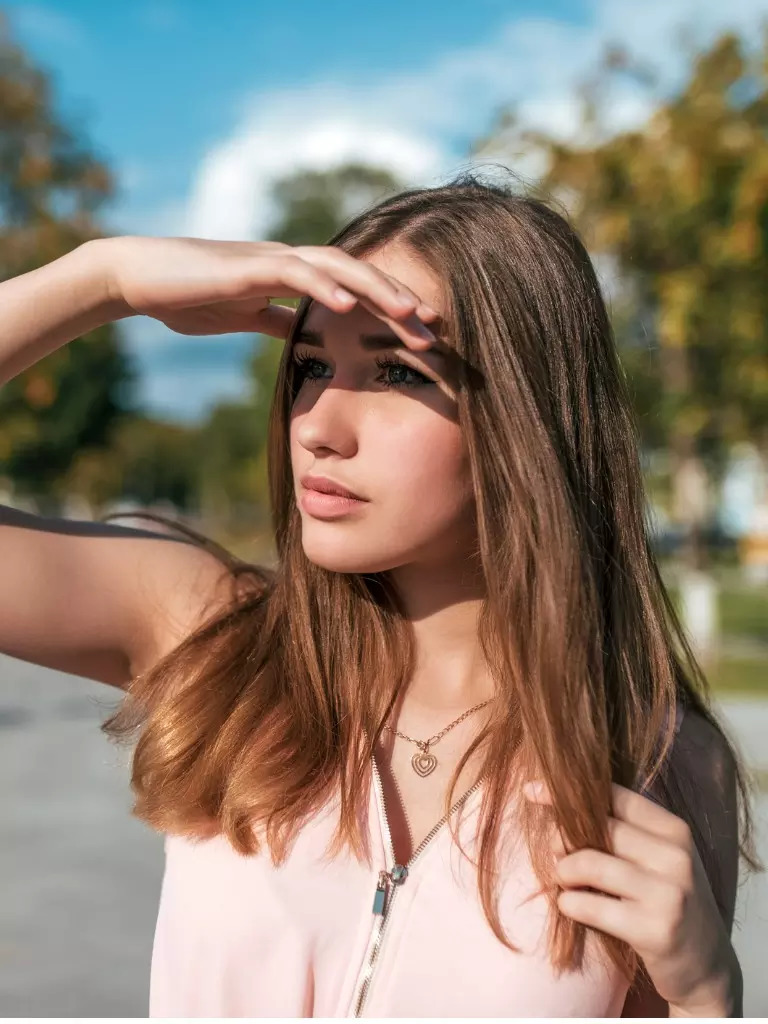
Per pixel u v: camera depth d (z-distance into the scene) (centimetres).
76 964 389
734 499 3819
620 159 1116
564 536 152
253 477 3734
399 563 152
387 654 165
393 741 164
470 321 151
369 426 147
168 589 176
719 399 1331
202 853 154
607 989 146
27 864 500
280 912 147
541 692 149
